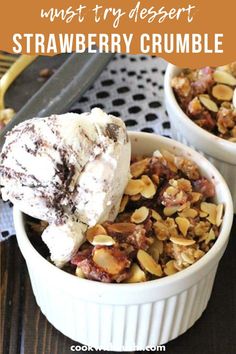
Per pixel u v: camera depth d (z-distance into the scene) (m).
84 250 0.34
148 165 0.38
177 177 0.38
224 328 0.38
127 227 0.35
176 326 0.36
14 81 0.50
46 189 0.33
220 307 0.39
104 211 0.34
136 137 0.39
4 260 0.41
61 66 0.47
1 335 0.38
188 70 0.44
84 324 0.35
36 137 0.32
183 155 0.39
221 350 0.37
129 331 0.35
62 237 0.33
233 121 0.42
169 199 0.36
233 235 0.42
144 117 0.48
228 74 0.43
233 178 0.42
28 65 0.51
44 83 0.50
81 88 0.46
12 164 0.33
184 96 0.42
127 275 0.34
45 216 0.34
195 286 0.35
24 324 0.38
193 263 0.34
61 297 0.35
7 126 0.43
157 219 0.36
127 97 0.50
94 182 0.33
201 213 0.37
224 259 0.41
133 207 0.37
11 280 0.40
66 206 0.34
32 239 0.36
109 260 0.33
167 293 0.33
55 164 0.32
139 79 0.51
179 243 0.35
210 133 0.41
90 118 0.34
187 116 0.42
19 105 0.49
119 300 0.33
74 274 0.34
